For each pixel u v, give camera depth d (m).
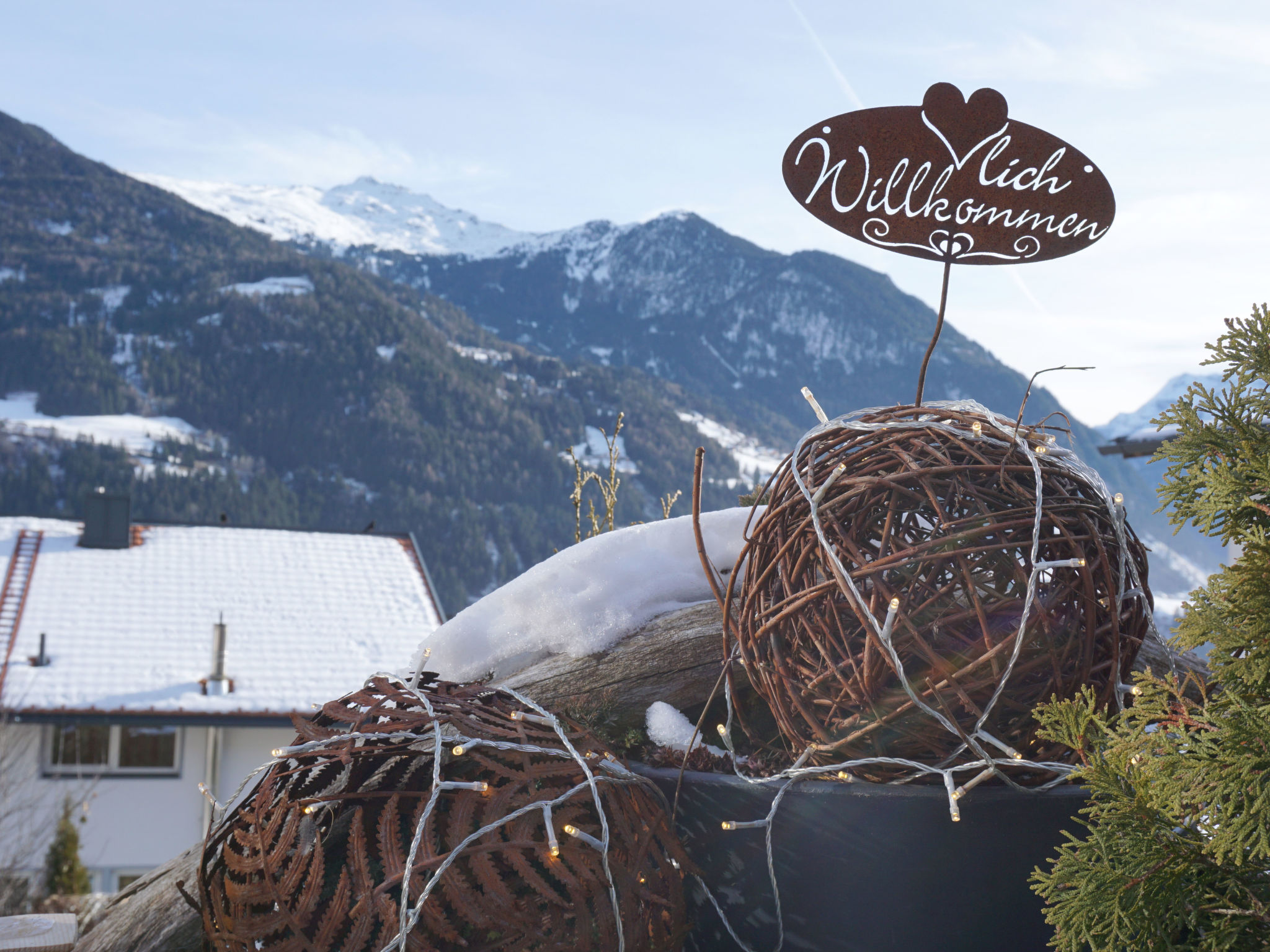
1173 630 1.21
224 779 15.96
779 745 2.08
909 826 1.47
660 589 2.35
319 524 100.19
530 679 2.30
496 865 1.39
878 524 1.57
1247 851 1.14
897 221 1.86
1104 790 1.17
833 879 1.53
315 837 1.42
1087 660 1.50
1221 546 1.27
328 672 16.73
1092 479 1.62
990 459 1.58
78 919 2.49
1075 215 1.88
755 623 1.71
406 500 101.50
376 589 19.47
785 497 1.71
